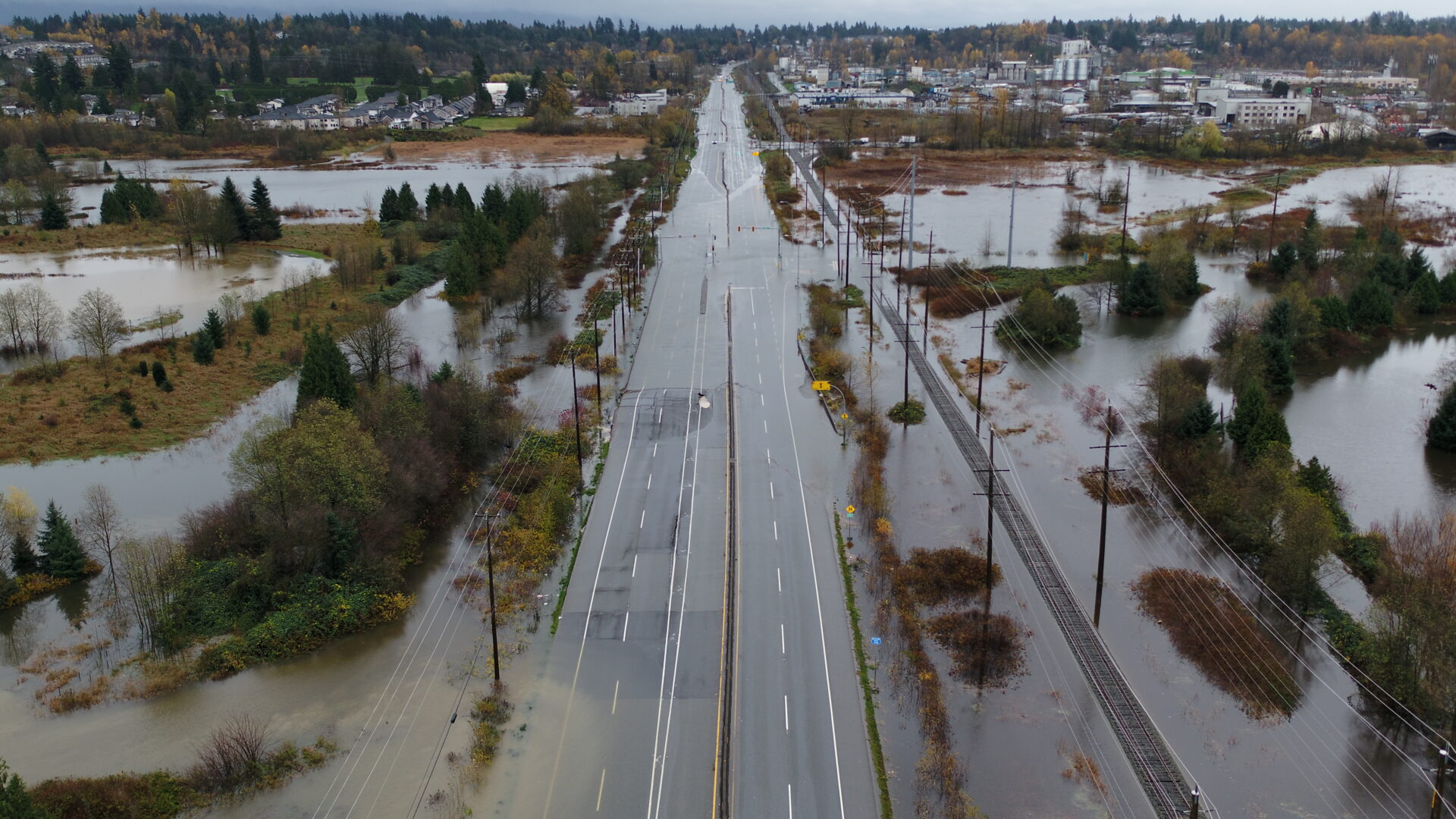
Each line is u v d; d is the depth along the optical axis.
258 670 84.56
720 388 145.38
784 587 95.38
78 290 195.88
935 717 77.62
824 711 78.88
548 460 119.56
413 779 72.44
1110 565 98.62
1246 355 138.62
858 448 124.69
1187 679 82.44
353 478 96.88
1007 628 88.75
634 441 128.50
